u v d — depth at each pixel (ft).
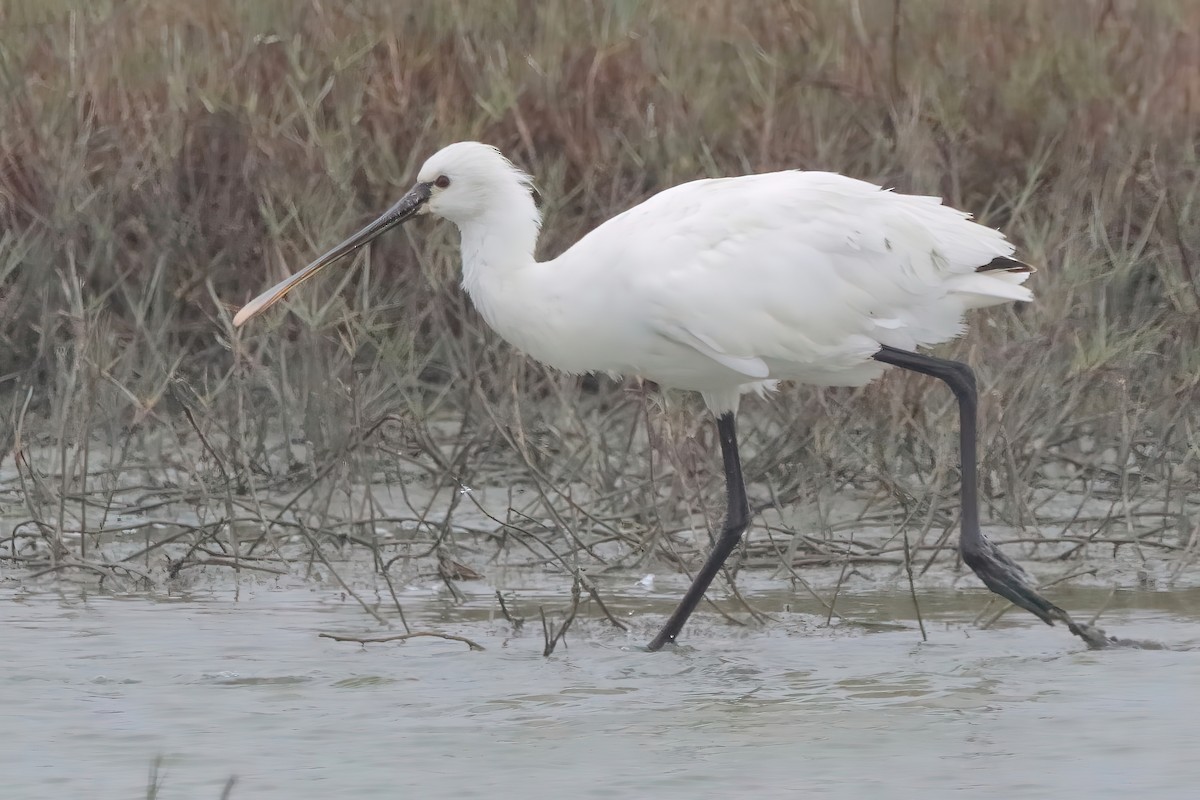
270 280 49.24
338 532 41.65
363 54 52.85
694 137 51.90
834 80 54.44
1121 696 28.60
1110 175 50.29
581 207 52.60
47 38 55.42
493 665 31.48
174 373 47.34
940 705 28.32
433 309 48.65
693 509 42.16
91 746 26.40
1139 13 55.72
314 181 50.34
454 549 40.55
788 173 34.65
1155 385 45.44
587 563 39.91
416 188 35.17
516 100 51.78
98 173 52.65
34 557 39.65
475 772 25.00
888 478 41.96
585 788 24.22
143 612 35.47
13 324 51.01
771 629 34.27
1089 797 23.59
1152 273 49.03
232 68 53.36
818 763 25.25
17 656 31.76
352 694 29.43
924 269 33.73
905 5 56.24
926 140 49.55
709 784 24.34
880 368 35.06
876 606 36.09
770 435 47.85
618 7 54.44
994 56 55.06
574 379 46.44
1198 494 43.86
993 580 32.55
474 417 48.32
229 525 41.22
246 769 25.26
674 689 29.76
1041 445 42.68
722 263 33.17
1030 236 45.96
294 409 48.65
